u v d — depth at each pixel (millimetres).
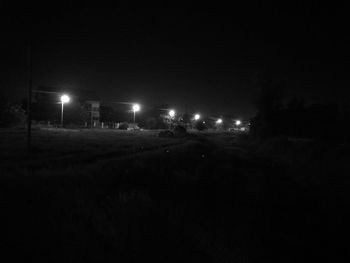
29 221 4980
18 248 4188
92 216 5461
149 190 8383
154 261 4293
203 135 53812
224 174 12328
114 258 4203
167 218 5695
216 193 9219
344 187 11133
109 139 28062
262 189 10133
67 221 5082
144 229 5078
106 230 4902
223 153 21000
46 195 6426
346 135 35156
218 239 5258
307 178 12977
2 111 41625
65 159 13711
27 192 6574
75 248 4289
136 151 18875
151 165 12227
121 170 10609
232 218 6840
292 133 37750
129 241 4578
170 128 80562
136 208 5855
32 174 8547
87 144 21406
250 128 41812
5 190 6613
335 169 14562
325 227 7164
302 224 7234
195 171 12164
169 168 12406
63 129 43969
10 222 4902
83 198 6383
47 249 4234
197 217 6234
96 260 4105
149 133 47656
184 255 4559
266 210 8062
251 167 15375
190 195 8516
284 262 5172
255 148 29031
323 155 18797
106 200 6840
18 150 16125
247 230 6125
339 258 5598
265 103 39531
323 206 8898
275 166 16656
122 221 5219
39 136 27125
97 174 9492
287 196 9688
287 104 41594
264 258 5211
